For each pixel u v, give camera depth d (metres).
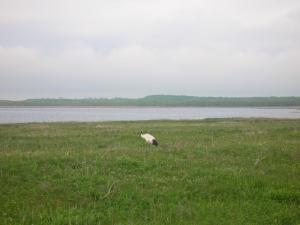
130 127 36.97
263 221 9.82
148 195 11.70
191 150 19.47
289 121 50.25
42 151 18.61
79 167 14.98
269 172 15.02
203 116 103.25
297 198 11.60
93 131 31.03
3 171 14.09
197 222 9.70
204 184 12.88
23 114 111.50
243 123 45.66
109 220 9.73
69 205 10.81
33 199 11.19
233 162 16.67
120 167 15.09
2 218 9.62
